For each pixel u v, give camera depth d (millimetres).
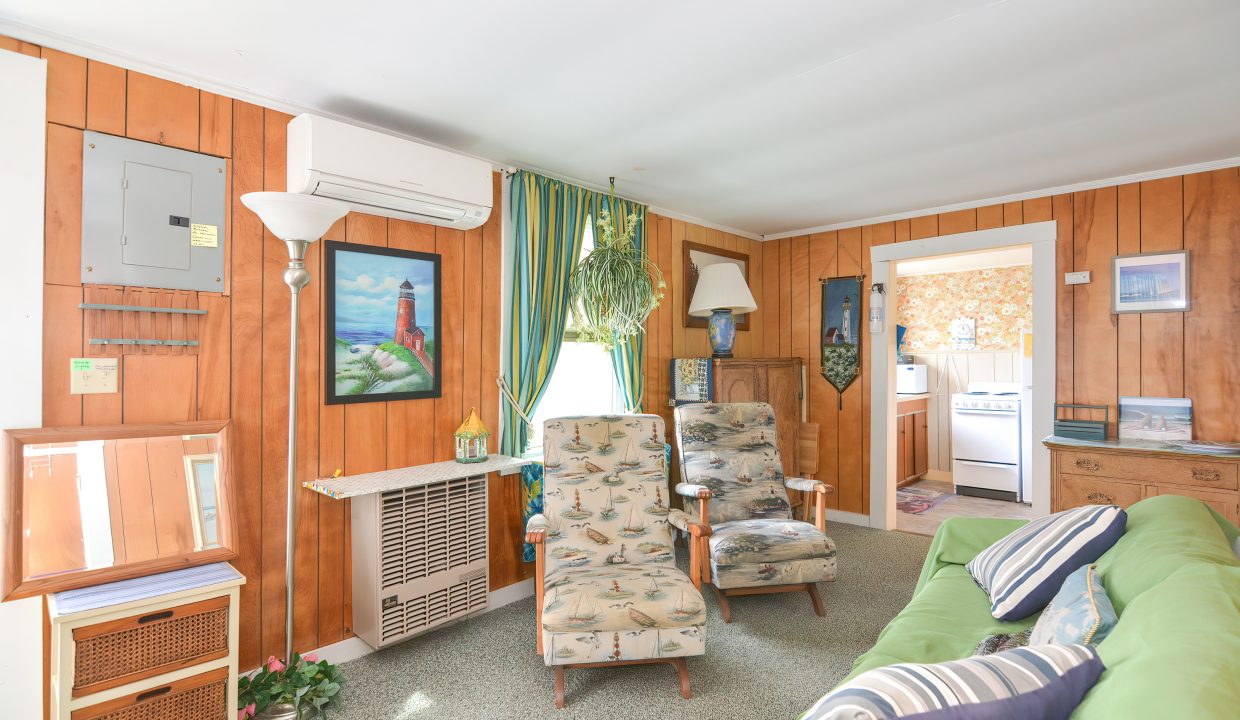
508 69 2287
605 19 1945
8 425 1896
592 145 3102
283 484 2531
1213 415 3383
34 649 1903
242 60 2205
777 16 1928
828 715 808
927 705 819
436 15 1918
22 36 1941
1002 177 3660
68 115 2023
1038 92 2490
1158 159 3338
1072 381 3826
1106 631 1320
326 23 1957
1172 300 3496
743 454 3660
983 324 6387
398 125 2836
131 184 2150
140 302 2166
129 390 2145
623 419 3195
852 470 4824
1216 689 739
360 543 2645
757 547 2973
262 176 2467
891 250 4605
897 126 2859
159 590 1877
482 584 2934
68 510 1931
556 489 2949
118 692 1771
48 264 1981
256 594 2447
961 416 5992
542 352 3438
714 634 2875
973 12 1906
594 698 2334
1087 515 1969
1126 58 2203
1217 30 2004
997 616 1858
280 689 2229
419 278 2990
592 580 2486
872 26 1989
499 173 3359
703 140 3041
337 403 2693
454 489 2832
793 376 4805
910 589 3416
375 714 2230
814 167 3451
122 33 2006
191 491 2174
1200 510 1880
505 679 2479
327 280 2670
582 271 3545
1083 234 3789
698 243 4660
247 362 2428
